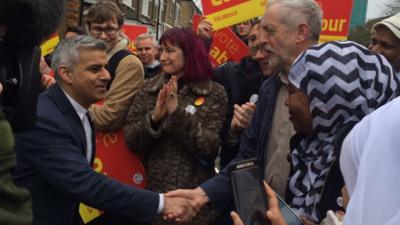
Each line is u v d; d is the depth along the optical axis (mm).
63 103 2174
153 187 2873
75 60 2268
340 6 4113
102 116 3006
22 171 2062
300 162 1793
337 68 1591
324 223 1462
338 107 1595
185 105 2869
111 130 3039
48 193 2111
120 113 3064
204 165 2857
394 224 887
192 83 2895
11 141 1200
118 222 2977
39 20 1330
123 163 3049
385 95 1626
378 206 912
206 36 4363
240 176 1702
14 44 1337
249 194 1683
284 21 2016
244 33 4934
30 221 1255
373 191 924
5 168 1192
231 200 2412
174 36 2887
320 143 1693
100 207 2092
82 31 5059
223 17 4457
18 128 1366
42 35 1368
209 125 2840
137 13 21828
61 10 1422
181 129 2719
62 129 2088
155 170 2861
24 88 1325
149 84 2996
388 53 2367
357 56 1616
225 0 4441
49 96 2172
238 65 3391
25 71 1331
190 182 2811
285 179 2080
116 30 3385
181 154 2822
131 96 3117
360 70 1606
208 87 2898
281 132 2117
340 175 1596
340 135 1578
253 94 3234
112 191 2084
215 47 4816
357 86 1582
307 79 1643
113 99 3080
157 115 2746
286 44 2025
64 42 2338
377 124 977
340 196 1593
